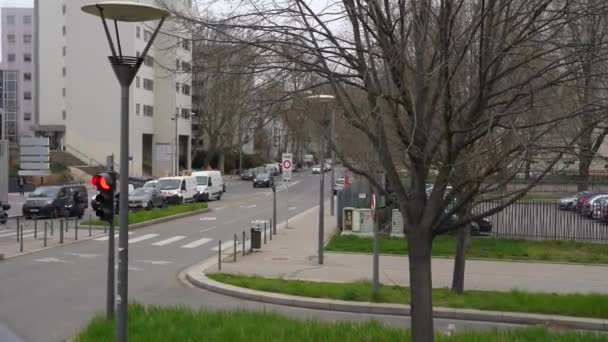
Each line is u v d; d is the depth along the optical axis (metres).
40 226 31.52
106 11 7.64
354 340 8.49
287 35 6.73
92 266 18.59
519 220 25.81
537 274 17.38
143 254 21.70
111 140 68.81
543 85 6.37
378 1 6.51
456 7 6.59
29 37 114.19
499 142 7.87
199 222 34.00
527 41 6.48
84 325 10.85
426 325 6.64
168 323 9.23
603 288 15.24
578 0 6.59
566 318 11.92
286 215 38.59
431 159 6.74
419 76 6.41
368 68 6.60
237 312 10.15
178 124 74.56
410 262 6.77
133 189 43.12
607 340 8.81
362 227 25.92
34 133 74.94
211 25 6.54
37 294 14.12
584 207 31.00
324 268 18.03
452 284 14.73
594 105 6.57
